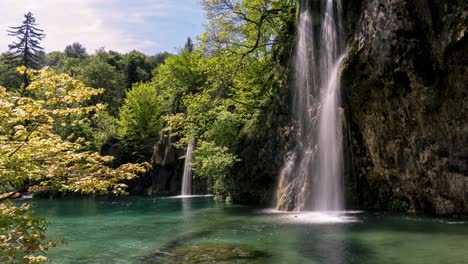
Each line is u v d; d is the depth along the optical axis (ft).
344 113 55.36
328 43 59.72
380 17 47.09
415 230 37.45
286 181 64.34
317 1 63.77
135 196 122.11
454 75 40.78
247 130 82.17
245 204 77.10
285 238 36.27
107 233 46.16
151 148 144.36
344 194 56.95
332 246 31.86
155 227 49.83
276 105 74.95
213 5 85.56
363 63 49.98
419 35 43.83
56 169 18.66
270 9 86.84
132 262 30.45
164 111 166.81
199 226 48.08
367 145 55.11
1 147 17.12
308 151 61.93
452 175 43.73
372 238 34.35
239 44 87.56
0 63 226.58
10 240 17.38
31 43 213.87
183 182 117.91
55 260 32.01
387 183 55.93
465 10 38.55
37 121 19.57
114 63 351.05
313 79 63.67
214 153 82.53
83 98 20.62
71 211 78.07
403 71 44.86
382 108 49.78
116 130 167.22
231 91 94.38
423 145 46.42
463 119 40.96
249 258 29.14
